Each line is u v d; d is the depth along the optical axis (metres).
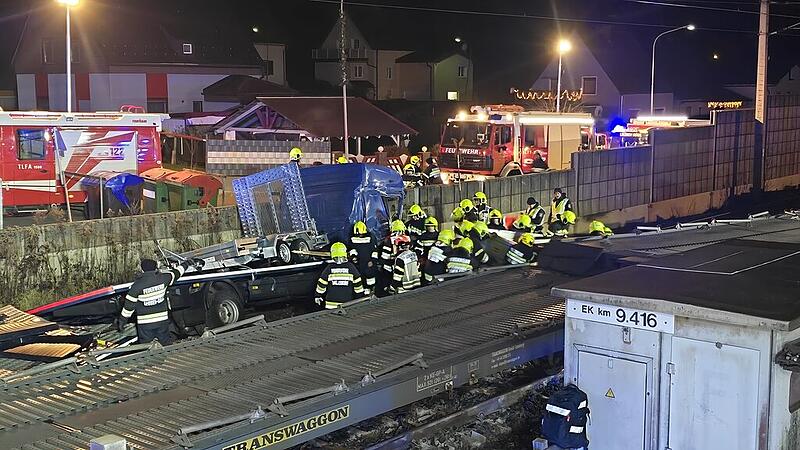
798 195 33.16
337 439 8.86
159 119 21.03
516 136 25.06
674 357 6.96
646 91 58.28
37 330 9.54
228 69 50.44
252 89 48.19
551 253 13.27
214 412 6.99
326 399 7.25
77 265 14.01
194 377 7.97
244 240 13.05
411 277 13.22
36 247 13.55
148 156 20.91
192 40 50.00
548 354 9.93
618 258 12.01
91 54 47.53
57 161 19.47
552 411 7.51
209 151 25.95
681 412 6.96
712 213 28.95
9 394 7.47
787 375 6.62
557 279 12.55
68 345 9.51
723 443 6.75
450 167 26.30
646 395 7.16
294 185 14.66
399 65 65.94
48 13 48.12
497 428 9.31
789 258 9.23
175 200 17.97
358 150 31.58
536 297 11.41
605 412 7.44
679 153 27.23
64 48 48.03
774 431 6.53
